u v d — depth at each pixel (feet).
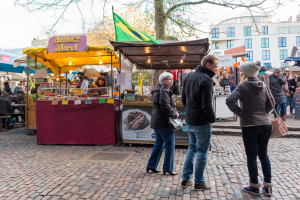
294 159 15.99
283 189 11.27
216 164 15.05
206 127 10.50
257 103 10.23
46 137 21.17
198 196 10.56
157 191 11.14
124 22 20.54
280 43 175.32
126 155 17.25
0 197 10.79
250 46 175.63
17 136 25.32
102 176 13.15
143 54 23.90
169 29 31.32
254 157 10.49
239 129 25.11
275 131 10.22
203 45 18.75
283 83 27.25
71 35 20.25
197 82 10.23
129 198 10.53
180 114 18.86
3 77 44.45
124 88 22.09
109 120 20.40
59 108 20.92
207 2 29.48
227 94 29.22
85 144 20.81
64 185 12.01
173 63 28.32
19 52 36.32
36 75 24.44
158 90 12.82
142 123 19.70
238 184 11.86
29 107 26.08
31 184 12.21
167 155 13.00
